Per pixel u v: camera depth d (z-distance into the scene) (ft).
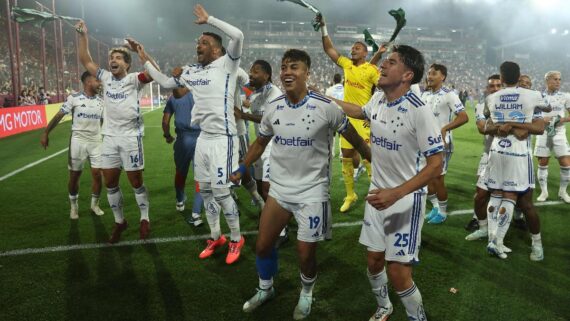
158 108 94.68
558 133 18.72
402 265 7.66
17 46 51.96
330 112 8.21
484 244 13.50
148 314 9.32
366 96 16.11
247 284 10.76
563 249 13.05
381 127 7.63
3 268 11.66
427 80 15.37
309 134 8.27
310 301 9.18
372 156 8.12
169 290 10.43
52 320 9.07
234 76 11.46
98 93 16.43
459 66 198.80
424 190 7.68
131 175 13.29
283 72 8.13
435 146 6.94
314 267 8.98
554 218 16.25
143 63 12.49
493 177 12.44
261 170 15.34
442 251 12.89
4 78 69.46
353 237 14.08
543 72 181.16
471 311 9.43
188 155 16.29
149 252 12.87
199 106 11.42
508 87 12.03
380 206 6.63
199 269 11.65
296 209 8.70
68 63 86.74
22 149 34.19
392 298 10.06
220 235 12.81
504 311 9.43
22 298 9.99
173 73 11.76
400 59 7.14
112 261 12.18
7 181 22.77
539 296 10.10
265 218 8.96
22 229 14.98
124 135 12.96
